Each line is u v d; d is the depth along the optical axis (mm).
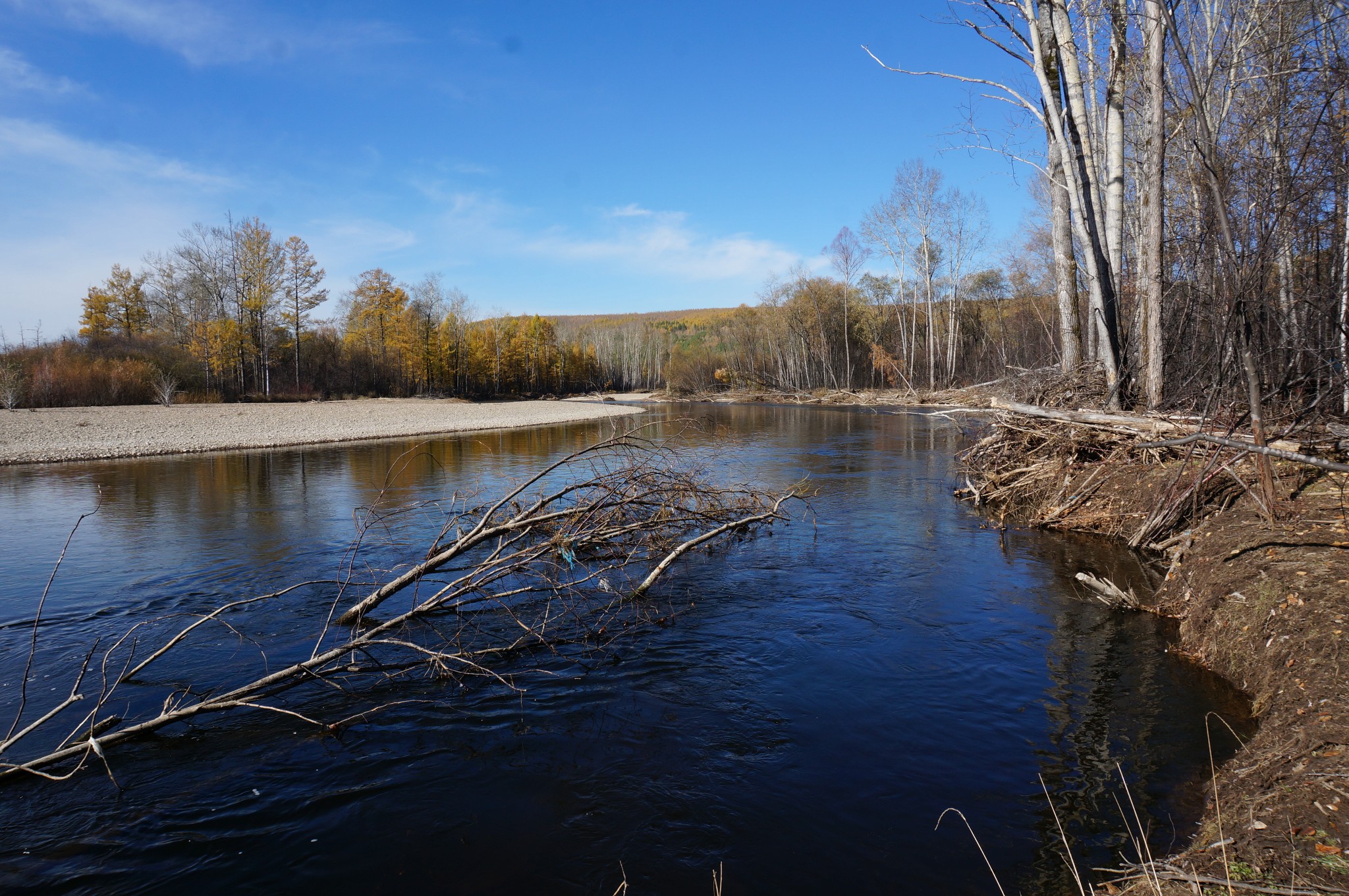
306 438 25047
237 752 4461
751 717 4805
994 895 3062
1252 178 8281
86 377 38031
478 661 5832
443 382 62594
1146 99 12781
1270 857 2771
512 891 3178
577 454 8078
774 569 8398
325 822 3734
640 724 4738
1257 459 6707
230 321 46344
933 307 56375
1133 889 2871
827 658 5773
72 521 11219
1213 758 4070
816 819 3666
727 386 69875
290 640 6293
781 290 62562
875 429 28984
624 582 7953
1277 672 4559
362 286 57906
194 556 9094
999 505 11828
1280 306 8773
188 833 3650
